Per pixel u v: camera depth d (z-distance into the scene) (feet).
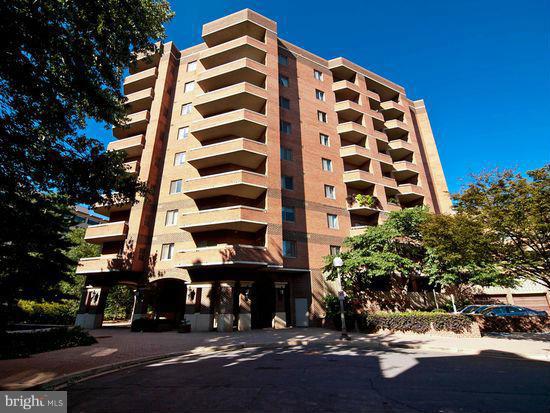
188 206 81.25
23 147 31.68
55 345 40.81
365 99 111.55
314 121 98.27
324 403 18.80
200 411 17.76
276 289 76.18
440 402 18.81
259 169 82.28
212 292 69.72
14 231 43.06
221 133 83.82
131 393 21.83
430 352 37.45
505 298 90.94
